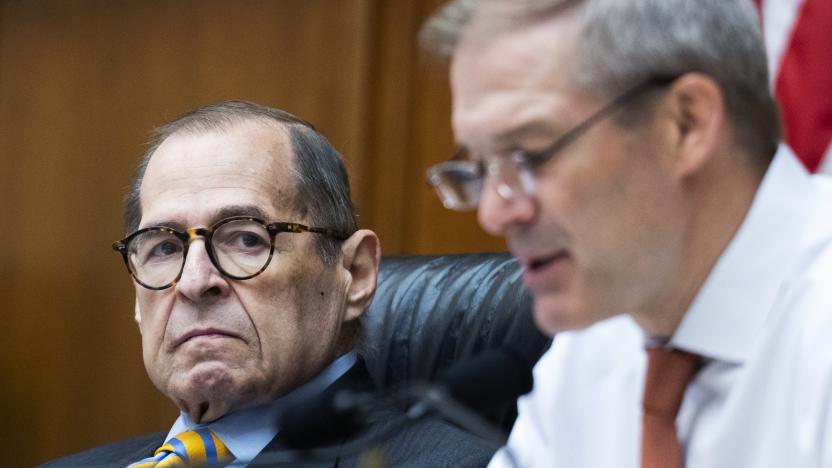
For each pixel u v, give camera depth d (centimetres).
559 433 600
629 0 448
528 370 489
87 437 1494
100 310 1487
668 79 446
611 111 443
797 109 936
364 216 1281
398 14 1291
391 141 1290
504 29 450
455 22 463
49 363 1523
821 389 473
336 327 763
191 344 715
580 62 442
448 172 470
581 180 443
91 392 1492
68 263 1509
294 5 1347
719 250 489
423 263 903
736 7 463
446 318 852
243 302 720
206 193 730
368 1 1291
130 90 1464
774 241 491
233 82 1387
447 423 745
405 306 873
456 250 1256
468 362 488
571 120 443
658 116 447
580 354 600
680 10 452
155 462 728
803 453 474
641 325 510
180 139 757
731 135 470
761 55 469
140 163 781
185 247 724
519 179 446
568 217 445
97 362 1489
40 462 1530
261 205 732
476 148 456
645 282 464
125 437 1465
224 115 767
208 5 1409
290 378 736
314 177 759
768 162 490
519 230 453
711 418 509
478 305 845
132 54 1463
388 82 1295
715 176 473
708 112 454
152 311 731
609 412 580
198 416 738
